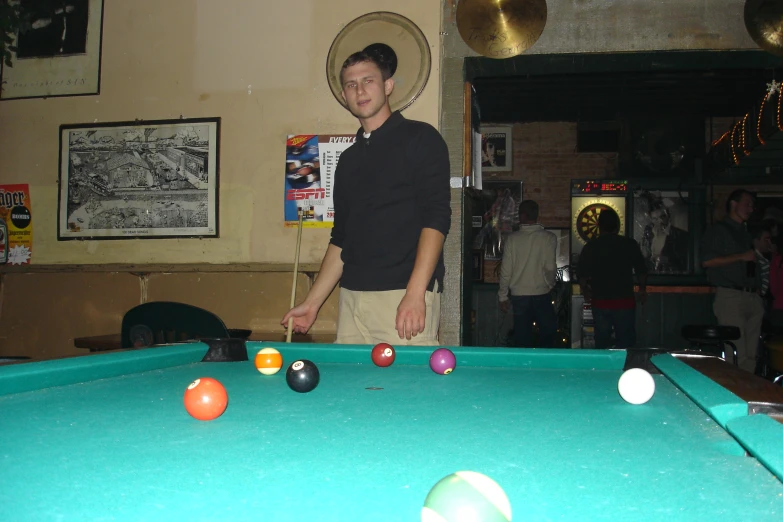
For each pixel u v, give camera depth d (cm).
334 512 82
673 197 787
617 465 103
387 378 191
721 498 87
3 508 82
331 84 425
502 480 96
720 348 502
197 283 445
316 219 429
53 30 470
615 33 405
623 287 536
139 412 141
